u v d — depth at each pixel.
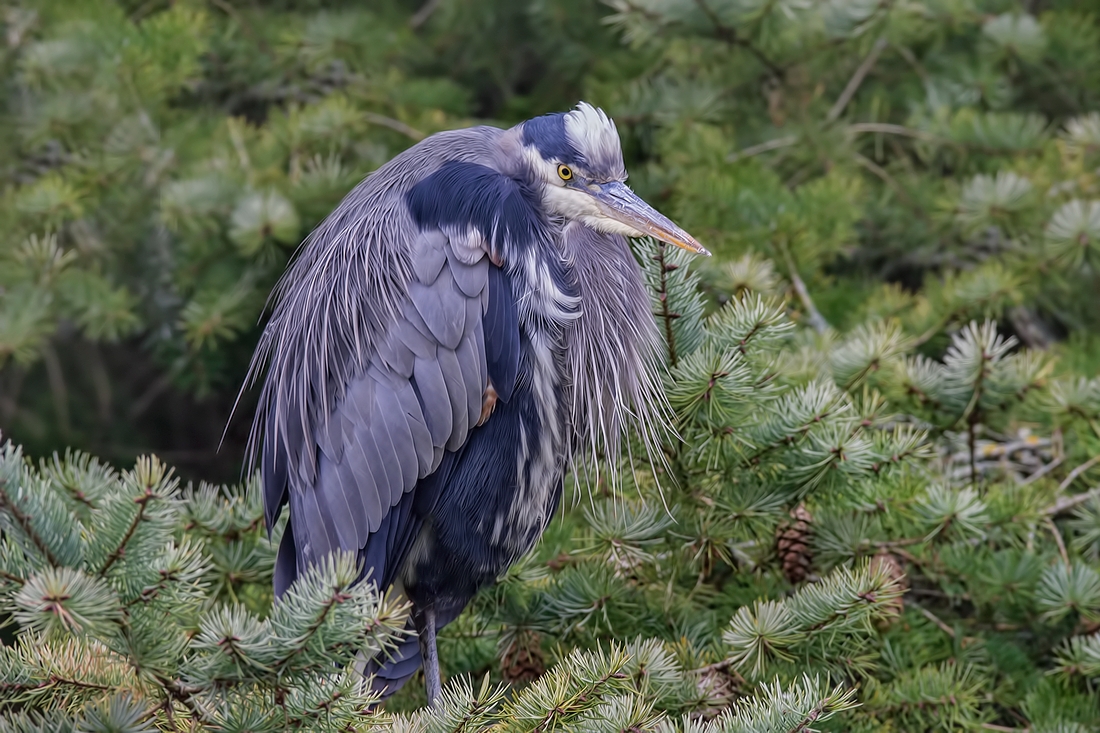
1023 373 7.63
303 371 6.69
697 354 6.51
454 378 6.53
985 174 11.23
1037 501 7.43
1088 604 6.93
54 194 10.68
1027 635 7.88
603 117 7.04
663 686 5.75
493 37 13.54
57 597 4.02
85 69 11.15
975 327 7.55
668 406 6.63
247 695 4.61
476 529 6.94
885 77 12.59
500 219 6.62
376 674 6.73
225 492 7.40
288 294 7.06
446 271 6.55
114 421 14.32
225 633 4.27
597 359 7.21
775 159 11.59
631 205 6.99
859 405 7.41
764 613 6.06
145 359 14.80
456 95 12.58
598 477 7.27
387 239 6.66
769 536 7.12
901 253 11.77
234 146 11.49
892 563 6.84
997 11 11.89
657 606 6.93
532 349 6.86
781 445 6.61
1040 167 10.93
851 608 5.92
